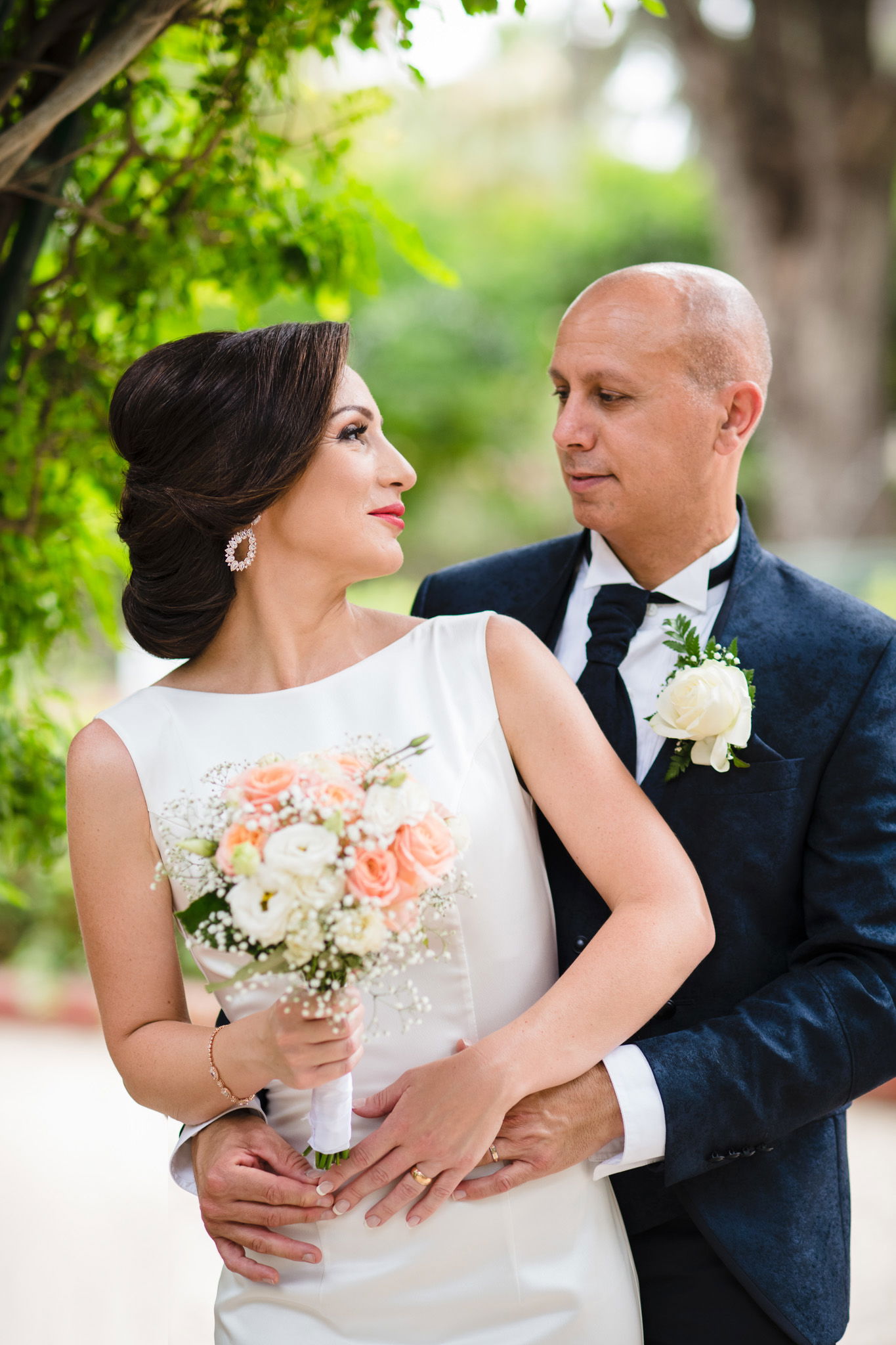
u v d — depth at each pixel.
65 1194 5.39
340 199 3.12
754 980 2.25
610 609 2.38
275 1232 2.07
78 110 2.68
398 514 2.22
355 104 3.00
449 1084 1.93
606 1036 1.99
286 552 2.18
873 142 12.66
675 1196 2.22
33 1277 4.65
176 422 2.12
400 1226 2.03
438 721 2.17
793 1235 2.17
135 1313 4.34
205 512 2.12
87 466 3.10
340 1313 2.03
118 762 2.14
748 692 2.18
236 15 2.77
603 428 2.28
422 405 15.59
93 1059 7.22
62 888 8.26
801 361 13.24
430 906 2.06
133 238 2.94
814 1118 2.12
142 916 2.13
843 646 2.29
